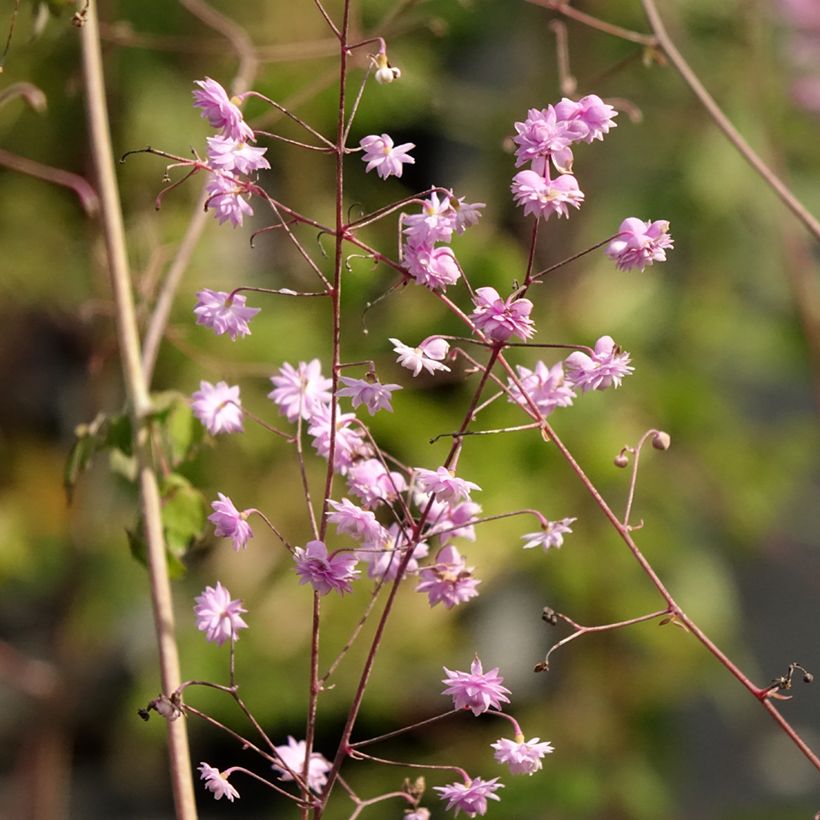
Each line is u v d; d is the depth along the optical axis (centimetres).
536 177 110
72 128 230
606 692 250
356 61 139
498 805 237
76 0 127
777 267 253
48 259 242
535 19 249
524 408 115
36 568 260
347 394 112
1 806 259
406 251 111
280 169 253
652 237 112
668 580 253
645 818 246
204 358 132
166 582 124
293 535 252
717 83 239
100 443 126
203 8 142
